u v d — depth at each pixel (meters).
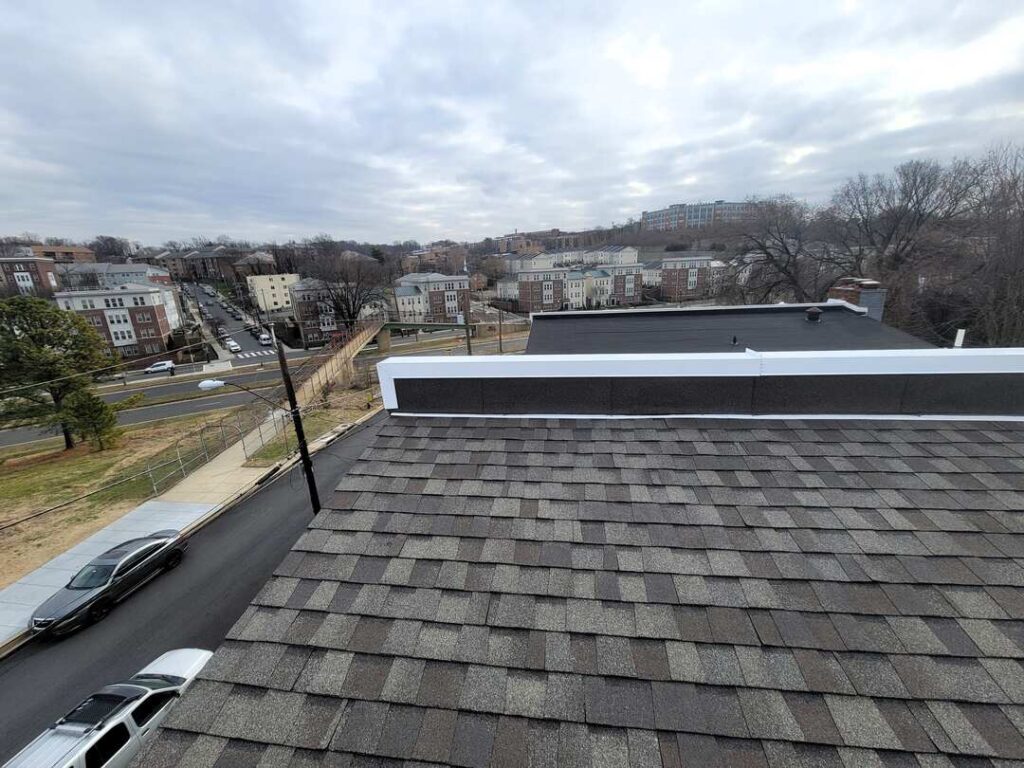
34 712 8.23
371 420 25.12
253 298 82.31
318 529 4.14
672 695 2.73
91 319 53.34
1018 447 4.59
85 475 19.22
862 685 2.72
